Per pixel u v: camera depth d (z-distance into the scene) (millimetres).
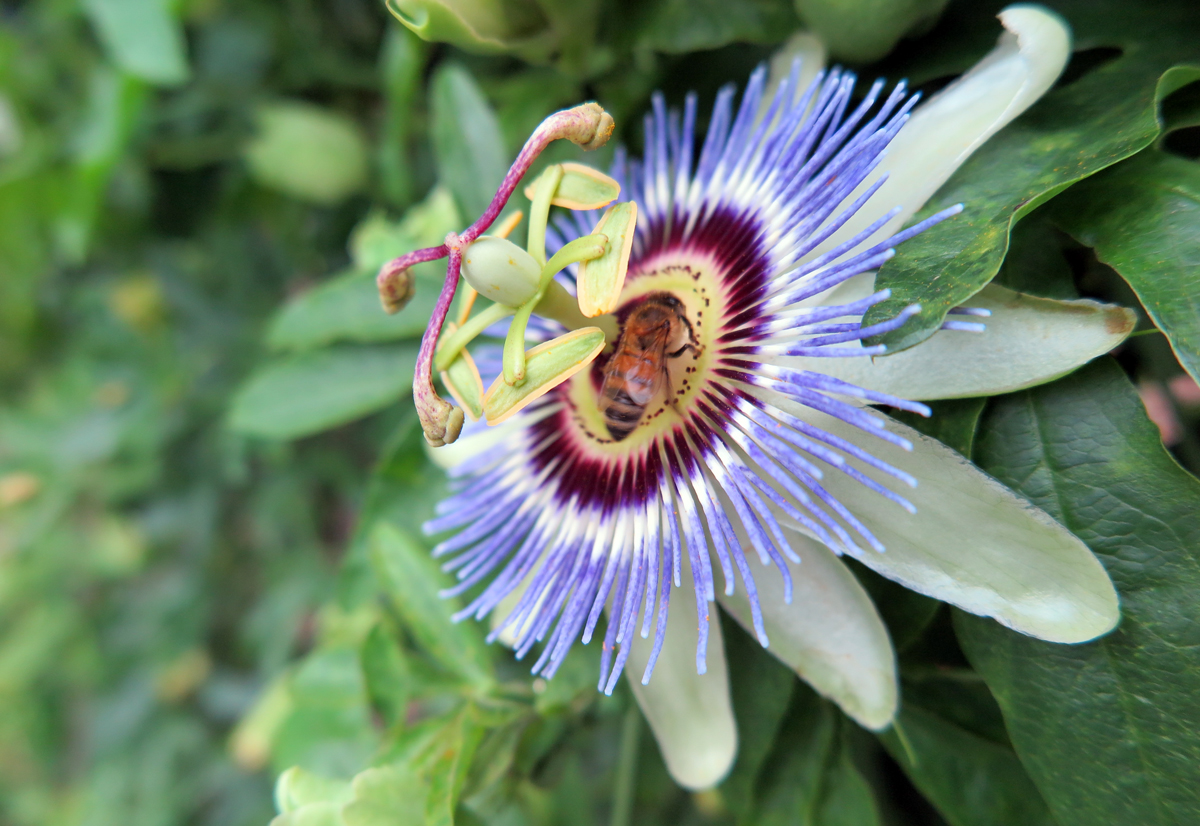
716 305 83
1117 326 66
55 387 208
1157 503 67
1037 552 65
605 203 82
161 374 190
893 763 113
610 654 76
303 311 118
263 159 159
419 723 91
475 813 90
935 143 75
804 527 72
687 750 80
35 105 178
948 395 68
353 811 80
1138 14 81
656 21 98
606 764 157
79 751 258
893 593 78
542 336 98
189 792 211
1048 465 70
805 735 88
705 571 71
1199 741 65
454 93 110
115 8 140
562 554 84
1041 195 70
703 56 105
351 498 182
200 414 187
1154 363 84
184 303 188
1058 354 66
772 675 85
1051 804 69
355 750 118
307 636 189
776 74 93
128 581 224
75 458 196
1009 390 67
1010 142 76
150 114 166
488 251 79
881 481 70
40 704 245
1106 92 76
